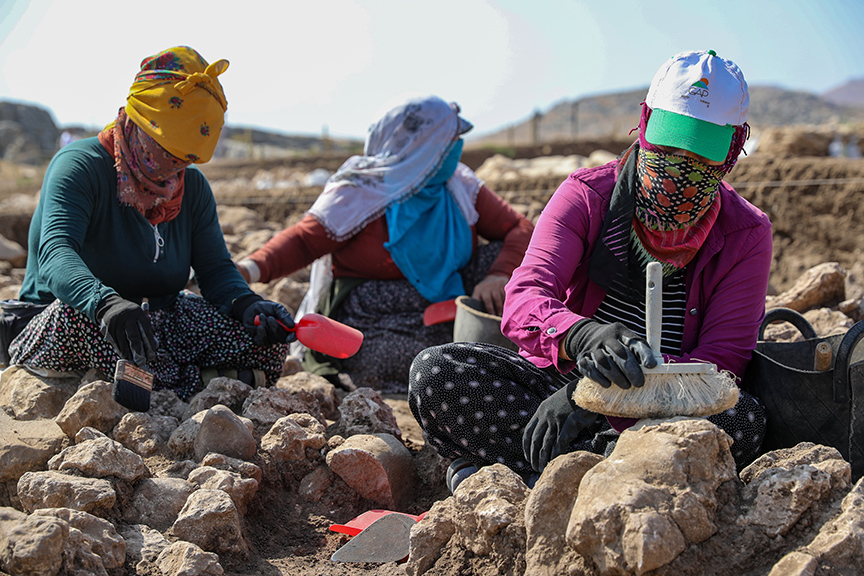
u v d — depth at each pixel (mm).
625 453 1719
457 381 2252
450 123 3840
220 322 3010
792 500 1659
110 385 2566
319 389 3211
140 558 1949
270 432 2545
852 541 1565
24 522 1764
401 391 3688
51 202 2656
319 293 3963
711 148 1960
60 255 2541
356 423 2787
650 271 1751
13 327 2902
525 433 2039
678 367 1736
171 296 3078
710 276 2246
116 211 2801
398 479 2545
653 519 1555
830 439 2049
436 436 2373
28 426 2492
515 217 4000
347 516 2434
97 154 2770
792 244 7176
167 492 2184
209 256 3176
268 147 36281
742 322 2215
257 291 4961
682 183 2033
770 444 2193
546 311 1995
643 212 2156
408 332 3721
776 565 1567
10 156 37125
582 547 1630
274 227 8086
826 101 123438
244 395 2828
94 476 2137
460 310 3184
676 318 2279
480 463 2346
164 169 2738
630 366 1714
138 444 2443
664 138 1990
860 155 10828
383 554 2145
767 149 10891
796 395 2090
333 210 3713
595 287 2275
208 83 2676
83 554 1795
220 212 8352
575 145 19141
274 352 3064
